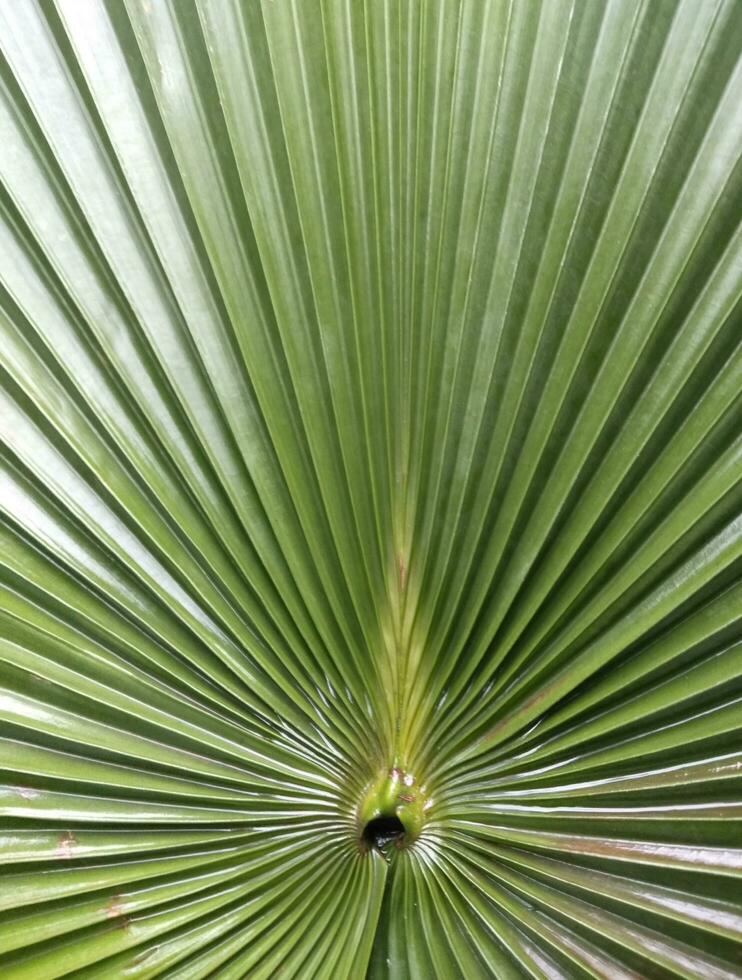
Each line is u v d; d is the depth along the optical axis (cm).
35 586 44
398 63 39
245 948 48
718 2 37
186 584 45
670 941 47
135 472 43
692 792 45
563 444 43
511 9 38
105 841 46
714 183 39
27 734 44
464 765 47
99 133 39
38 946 45
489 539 44
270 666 46
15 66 38
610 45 38
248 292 41
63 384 42
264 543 44
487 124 40
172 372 42
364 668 46
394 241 42
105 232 40
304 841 48
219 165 40
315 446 43
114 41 38
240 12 38
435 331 43
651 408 41
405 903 50
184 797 46
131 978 46
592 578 44
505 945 49
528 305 41
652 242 40
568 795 47
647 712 45
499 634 45
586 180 40
